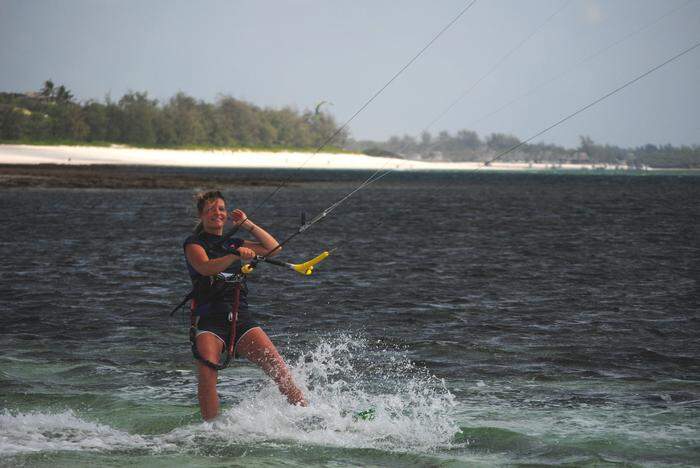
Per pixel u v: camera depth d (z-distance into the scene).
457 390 27.81
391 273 60.69
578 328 39.38
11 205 147.12
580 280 57.16
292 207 164.50
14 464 20.05
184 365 31.33
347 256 72.75
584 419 24.22
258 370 30.61
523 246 82.94
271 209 157.38
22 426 23.19
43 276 57.28
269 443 21.84
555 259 70.75
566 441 22.11
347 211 150.62
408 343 35.66
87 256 70.31
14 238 86.88
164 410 25.00
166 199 176.12
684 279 57.78
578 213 144.12
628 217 132.38
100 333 37.53
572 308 45.38
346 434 22.66
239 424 23.17
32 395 26.59
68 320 40.78
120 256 70.56
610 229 106.38
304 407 24.20
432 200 198.00
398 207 164.38
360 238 92.62
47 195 185.88
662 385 28.52
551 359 32.62
